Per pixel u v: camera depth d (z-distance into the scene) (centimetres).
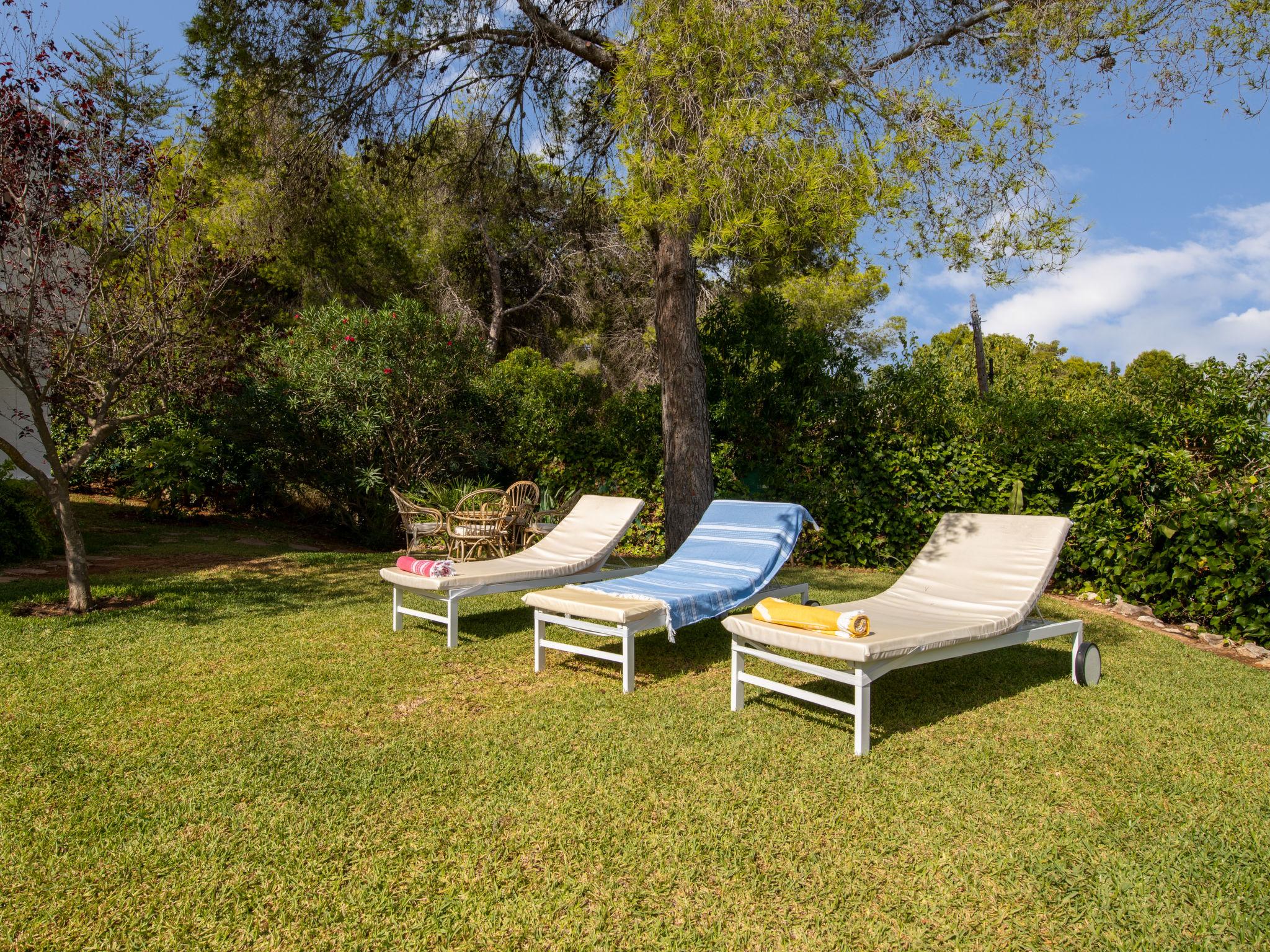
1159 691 410
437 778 292
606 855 239
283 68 811
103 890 219
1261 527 555
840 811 268
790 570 866
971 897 219
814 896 219
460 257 1794
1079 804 275
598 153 983
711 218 532
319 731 341
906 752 321
